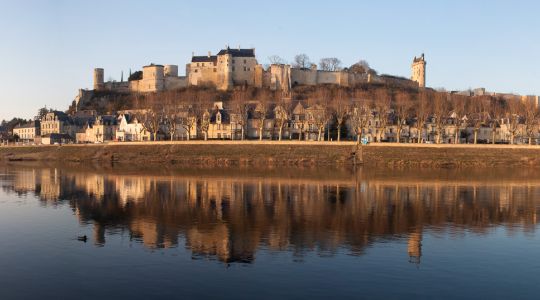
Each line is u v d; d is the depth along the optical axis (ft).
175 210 205.05
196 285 113.70
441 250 142.61
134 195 248.93
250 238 155.74
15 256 136.05
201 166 462.19
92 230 167.22
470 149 492.54
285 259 133.18
